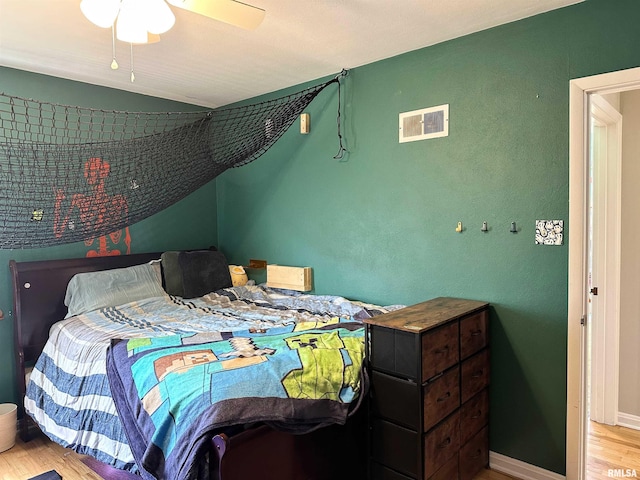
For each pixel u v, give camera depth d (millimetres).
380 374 2008
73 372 2404
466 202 2562
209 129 3441
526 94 2318
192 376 1771
